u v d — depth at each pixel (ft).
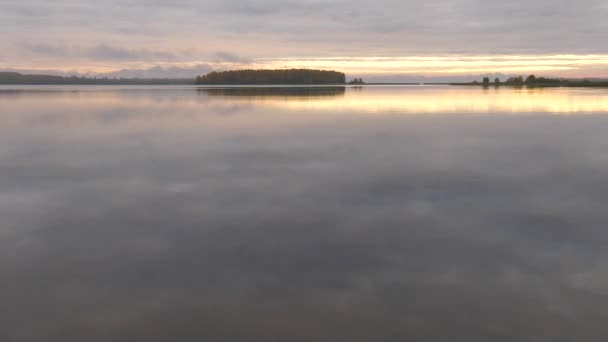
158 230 24.73
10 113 99.50
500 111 104.12
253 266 20.21
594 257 20.85
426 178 36.55
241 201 30.17
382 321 15.84
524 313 16.24
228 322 15.83
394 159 44.88
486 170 39.45
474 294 17.60
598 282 18.45
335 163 42.91
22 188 33.53
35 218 26.71
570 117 87.56
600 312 16.24
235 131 66.74
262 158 45.57
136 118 87.56
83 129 69.31
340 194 31.83
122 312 16.46
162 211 28.04
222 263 20.52
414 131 66.59
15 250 22.00
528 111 103.40
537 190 32.63
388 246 22.41
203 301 17.21
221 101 152.46
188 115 94.12
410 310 16.52
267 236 23.80
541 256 21.02
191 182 35.40
